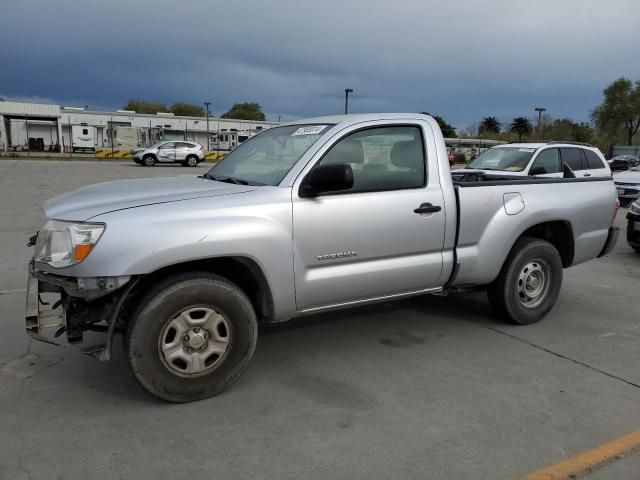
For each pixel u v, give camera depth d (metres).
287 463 2.86
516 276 4.85
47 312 3.41
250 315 3.57
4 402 3.46
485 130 88.62
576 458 2.93
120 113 62.06
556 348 4.52
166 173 26.30
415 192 4.12
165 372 3.36
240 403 3.50
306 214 3.66
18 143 52.16
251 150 4.55
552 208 4.89
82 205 3.43
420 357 4.29
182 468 2.80
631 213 8.57
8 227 10.12
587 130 81.00
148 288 3.39
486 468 2.84
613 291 6.39
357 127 3.98
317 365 4.11
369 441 3.07
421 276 4.23
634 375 4.02
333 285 3.83
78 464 2.82
